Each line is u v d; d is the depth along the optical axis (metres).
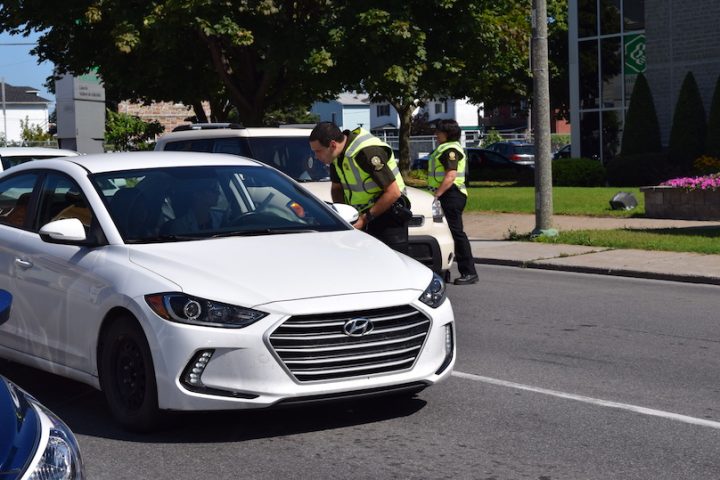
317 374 5.92
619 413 6.79
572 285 13.05
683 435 6.27
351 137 8.62
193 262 6.30
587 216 21.88
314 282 6.11
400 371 6.18
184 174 7.43
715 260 14.41
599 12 34.75
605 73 34.78
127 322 6.25
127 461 5.82
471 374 7.95
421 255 11.50
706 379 7.78
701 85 31.00
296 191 7.71
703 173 28.91
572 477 5.49
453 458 5.83
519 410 6.87
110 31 23.94
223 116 32.88
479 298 11.94
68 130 22.83
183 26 22.52
